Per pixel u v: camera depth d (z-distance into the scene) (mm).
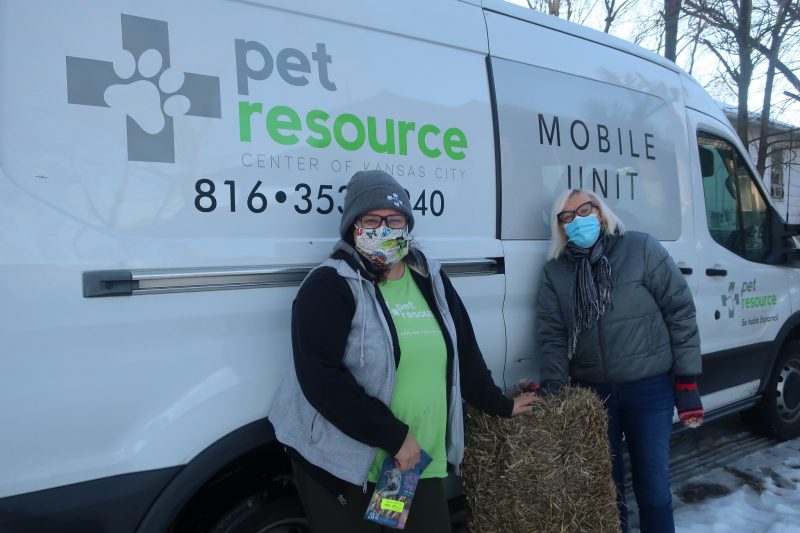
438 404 1834
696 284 3398
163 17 1810
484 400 2053
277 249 1950
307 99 2049
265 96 1966
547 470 2109
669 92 3396
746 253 3834
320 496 1778
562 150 2781
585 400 2221
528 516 2113
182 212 1803
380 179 1815
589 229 2439
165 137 1787
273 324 1949
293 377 1832
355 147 2143
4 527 1543
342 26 2162
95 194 1680
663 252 2486
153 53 1785
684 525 3113
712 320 3508
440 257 2330
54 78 1646
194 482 1771
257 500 2012
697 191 3477
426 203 2318
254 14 1974
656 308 2449
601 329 2447
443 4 2465
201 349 1816
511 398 2346
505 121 2576
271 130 1970
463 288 2422
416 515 1832
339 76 2127
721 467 3902
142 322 1724
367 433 1622
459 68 2459
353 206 1791
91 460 1647
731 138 3818
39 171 1614
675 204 3324
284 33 2025
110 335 1678
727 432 4527
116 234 1701
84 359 1639
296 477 1843
